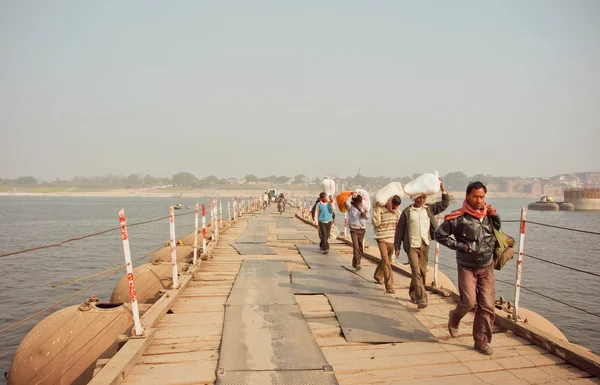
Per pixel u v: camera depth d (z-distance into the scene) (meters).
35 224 54.62
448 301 7.22
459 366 4.69
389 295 7.48
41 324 7.18
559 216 89.88
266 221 24.75
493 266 5.09
